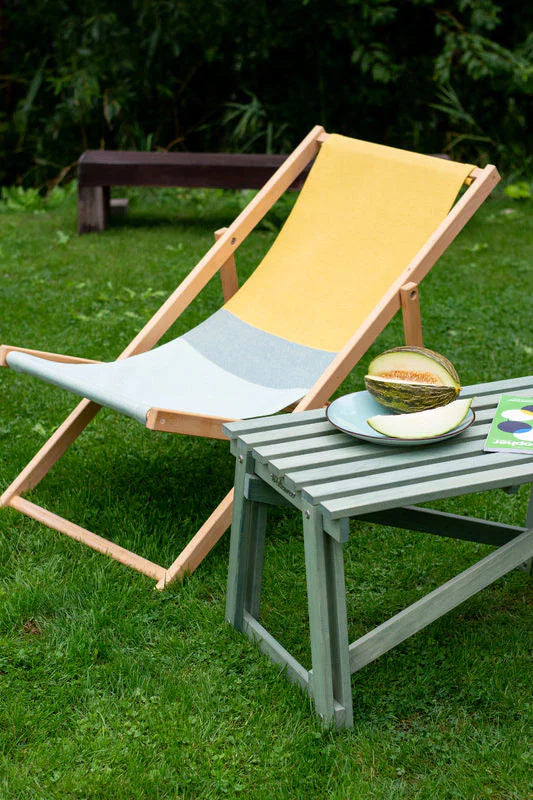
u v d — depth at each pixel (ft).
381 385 7.13
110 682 6.91
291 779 5.96
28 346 14.26
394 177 10.37
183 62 31.37
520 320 15.76
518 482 6.22
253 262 19.61
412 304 8.95
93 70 29.09
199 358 10.14
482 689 6.81
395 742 6.32
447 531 8.02
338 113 31.78
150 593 8.06
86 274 18.75
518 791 5.87
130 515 9.37
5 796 5.86
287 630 7.64
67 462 10.61
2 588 8.13
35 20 30.50
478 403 7.50
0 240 21.80
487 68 28.43
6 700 6.69
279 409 9.01
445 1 29.99
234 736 6.35
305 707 6.58
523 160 30.68
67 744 6.27
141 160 21.97
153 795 5.85
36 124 32.07
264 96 31.83
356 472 6.24
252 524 7.29
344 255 10.47
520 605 7.91
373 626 7.68
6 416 11.85
